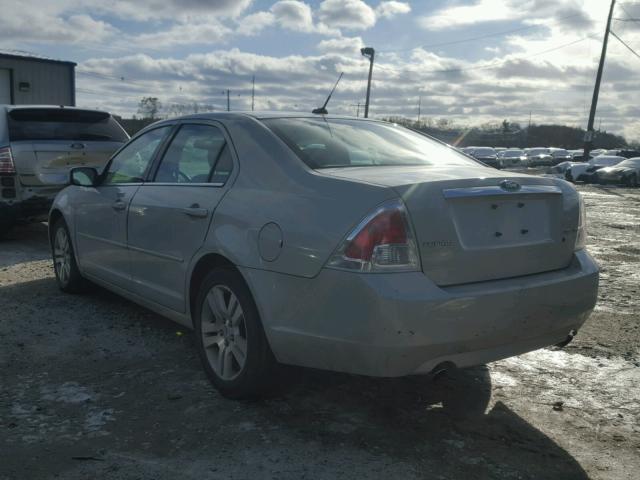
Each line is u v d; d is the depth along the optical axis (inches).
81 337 185.2
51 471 112.3
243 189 141.4
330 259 116.8
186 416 134.3
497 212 124.5
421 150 160.4
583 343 186.7
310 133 150.6
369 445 123.0
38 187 323.0
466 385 154.1
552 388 153.6
